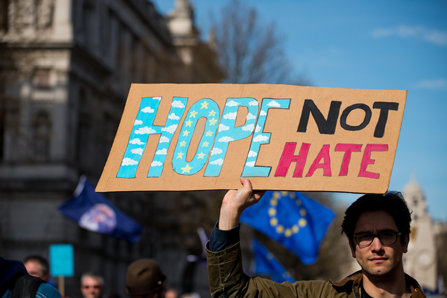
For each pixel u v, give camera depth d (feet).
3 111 184.34
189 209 203.00
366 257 16.52
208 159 17.26
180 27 280.72
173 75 271.08
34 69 198.90
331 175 16.80
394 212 16.52
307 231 65.92
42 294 17.58
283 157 17.08
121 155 17.49
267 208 66.39
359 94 17.48
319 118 17.35
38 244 196.85
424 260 252.42
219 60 172.96
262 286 17.24
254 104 17.65
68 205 82.43
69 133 203.21
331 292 17.21
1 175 198.90
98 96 223.30
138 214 248.32
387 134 17.02
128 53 250.98
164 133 17.62
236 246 16.89
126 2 247.91
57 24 199.93
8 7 197.98
